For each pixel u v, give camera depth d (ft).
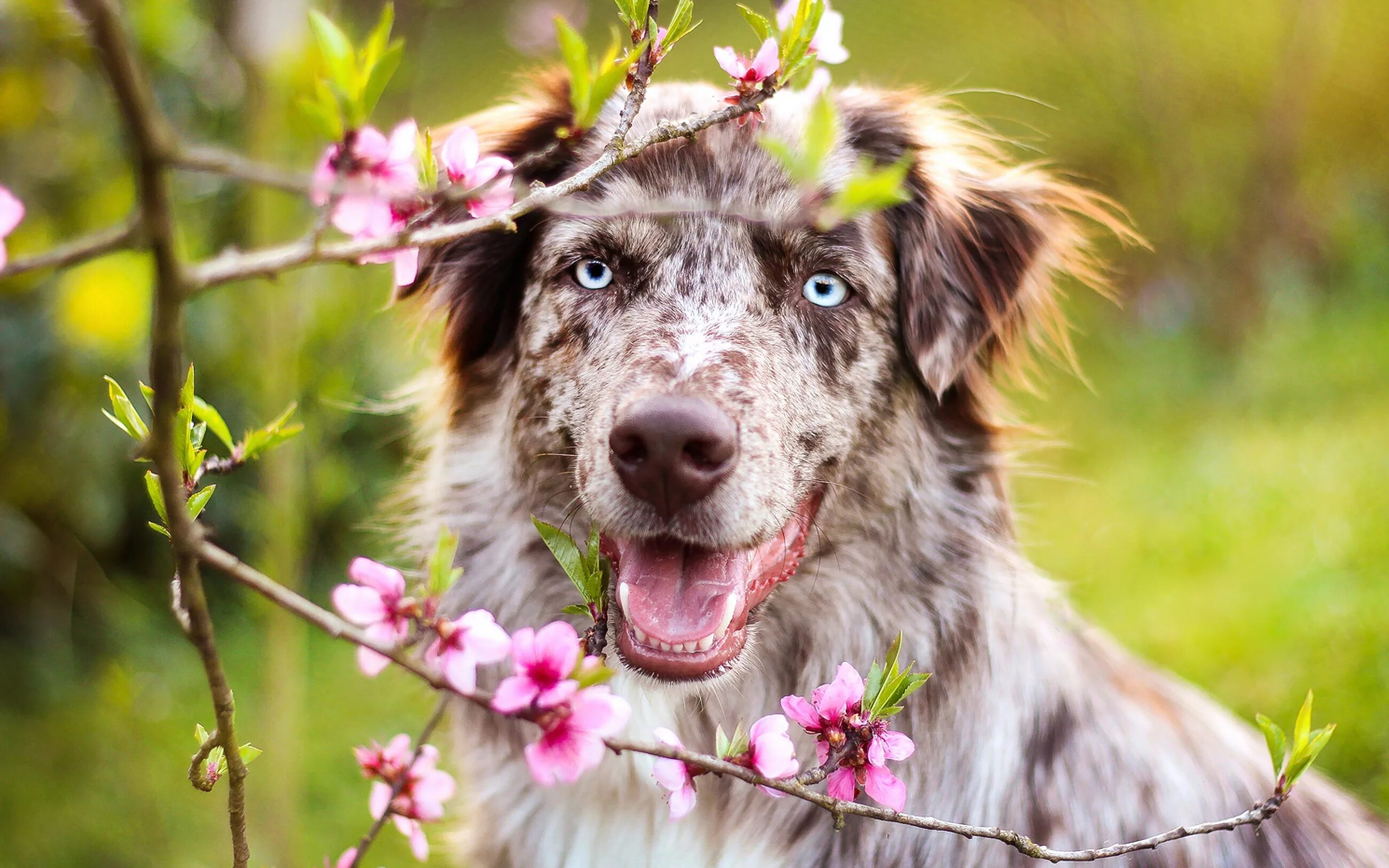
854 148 10.30
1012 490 12.81
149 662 18.58
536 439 9.66
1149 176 37.50
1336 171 37.83
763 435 8.13
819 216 4.13
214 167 3.27
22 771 15.89
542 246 9.68
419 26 7.18
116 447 16.46
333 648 20.24
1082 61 38.09
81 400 15.44
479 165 5.02
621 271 9.34
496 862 10.30
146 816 15.40
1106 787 9.80
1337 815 10.50
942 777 9.52
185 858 14.64
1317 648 16.05
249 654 19.11
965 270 10.48
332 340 10.21
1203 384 31.45
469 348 10.60
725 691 9.72
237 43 6.14
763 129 9.21
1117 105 37.88
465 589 10.22
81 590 18.74
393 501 11.43
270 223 7.38
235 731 4.66
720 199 9.30
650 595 8.13
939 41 39.88
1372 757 13.85
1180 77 36.73
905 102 11.14
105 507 16.67
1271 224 34.19
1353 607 16.66
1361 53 37.40
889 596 9.96
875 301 9.75
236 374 13.26
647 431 7.63
